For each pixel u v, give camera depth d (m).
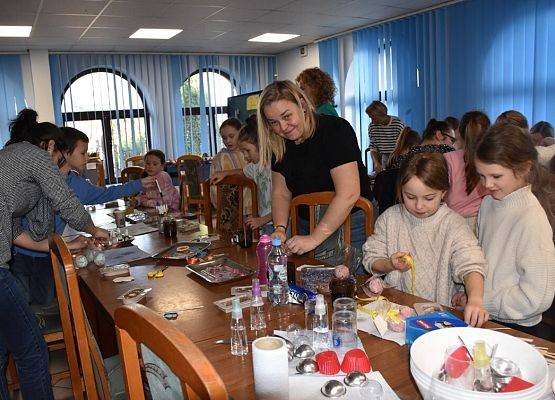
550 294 1.31
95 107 7.64
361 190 2.06
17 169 1.80
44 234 2.15
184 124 8.29
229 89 8.65
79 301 1.39
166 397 0.80
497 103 5.48
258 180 2.76
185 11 5.50
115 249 2.23
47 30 5.97
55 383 2.37
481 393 0.78
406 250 1.60
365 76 7.19
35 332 1.85
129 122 7.91
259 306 1.36
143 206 3.85
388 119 5.79
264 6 5.50
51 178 1.89
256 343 0.94
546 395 0.88
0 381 1.85
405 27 6.45
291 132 1.86
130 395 0.81
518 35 5.19
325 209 2.01
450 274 1.51
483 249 1.50
